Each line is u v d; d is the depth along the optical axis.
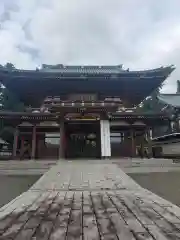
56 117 21.70
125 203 6.38
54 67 30.36
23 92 24.89
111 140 23.64
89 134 24.88
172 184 12.43
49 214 5.17
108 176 11.53
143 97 27.03
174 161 17.06
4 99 36.78
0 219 4.78
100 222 4.53
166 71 23.06
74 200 6.85
